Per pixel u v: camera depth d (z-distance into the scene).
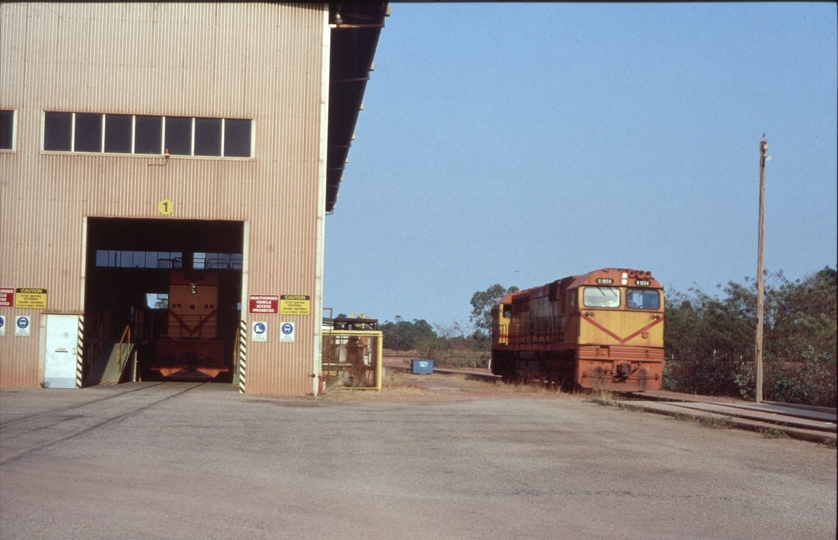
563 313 31.19
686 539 8.11
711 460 13.33
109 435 14.84
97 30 26.45
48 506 8.97
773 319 35.91
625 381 29.17
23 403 21.05
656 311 29.56
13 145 26.22
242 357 26.23
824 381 30.80
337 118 37.84
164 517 8.60
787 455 14.19
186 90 26.47
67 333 26.27
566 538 8.05
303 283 26.42
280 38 26.72
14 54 26.33
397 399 25.72
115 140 26.39
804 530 8.54
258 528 8.20
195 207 26.34
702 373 36.75
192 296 33.75
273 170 26.55
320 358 26.41
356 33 28.25
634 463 12.81
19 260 26.19
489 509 9.30
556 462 12.75
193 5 26.64
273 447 13.90
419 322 138.50
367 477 11.19
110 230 36.97
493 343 44.34
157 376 38.59
